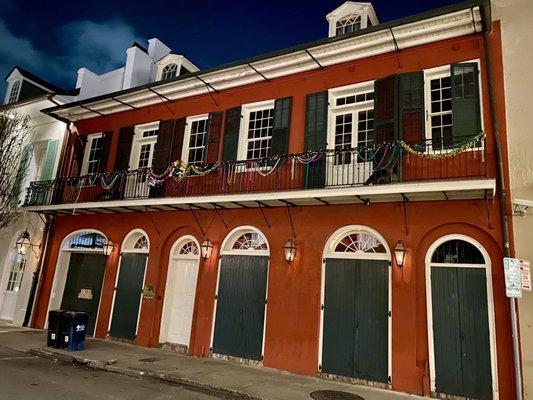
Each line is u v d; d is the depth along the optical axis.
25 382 7.06
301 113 10.35
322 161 9.49
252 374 8.52
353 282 8.77
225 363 9.51
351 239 9.22
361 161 9.27
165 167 12.05
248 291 10.05
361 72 9.76
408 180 8.37
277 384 7.82
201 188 11.10
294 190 8.98
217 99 11.86
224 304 10.28
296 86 10.62
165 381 7.99
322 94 10.07
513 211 7.46
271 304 9.58
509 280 6.54
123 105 13.42
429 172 8.27
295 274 9.45
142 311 11.41
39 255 13.79
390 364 7.94
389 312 8.21
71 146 14.55
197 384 7.68
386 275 8.48
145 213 12.23
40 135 15.34
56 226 13.93
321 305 8.98
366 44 9.40
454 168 8.06
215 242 10.86
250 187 10.39
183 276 11.45
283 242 9.81
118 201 11.56
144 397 6.69
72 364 9.03
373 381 8.05
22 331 12.39
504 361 7.11
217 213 10.99
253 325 9.75
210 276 10.67
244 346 9.72
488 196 7.65
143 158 13.13
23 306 13.66
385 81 9.20
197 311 10.59
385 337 8.18
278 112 10.62
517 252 7.27
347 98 10.07
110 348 10.50
